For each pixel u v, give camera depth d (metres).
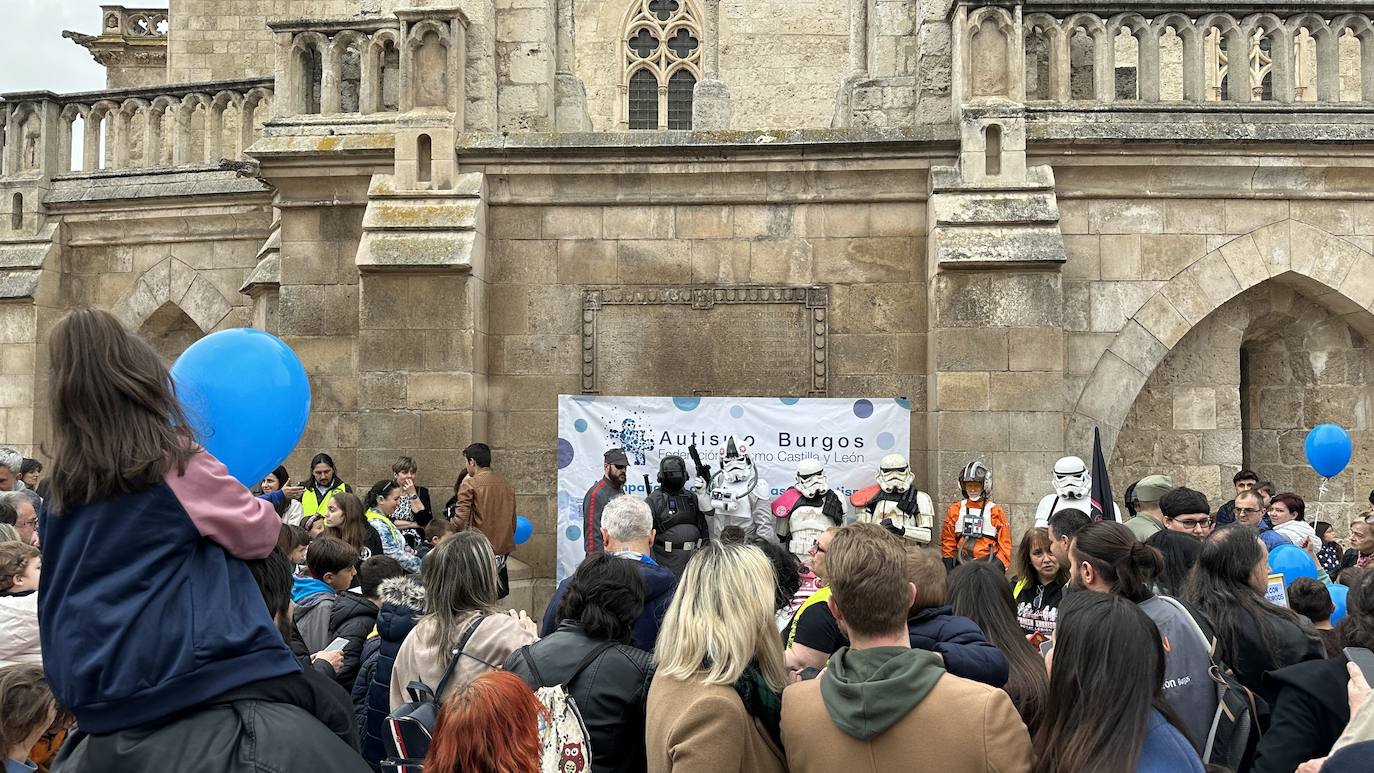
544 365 11.48
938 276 10.61
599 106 23.05
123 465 2.48
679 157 11.29
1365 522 7.96
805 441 10.53
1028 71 11.44
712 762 3.34
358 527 7.56
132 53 26.55
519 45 11.99
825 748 3.24
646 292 11.43
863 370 11.30
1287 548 6.84
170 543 2.52
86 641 2.45
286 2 20.45
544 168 11.39
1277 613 4.84
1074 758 3.04
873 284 11.33
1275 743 3.87
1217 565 4.99
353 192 11.66
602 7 23.20
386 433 10.89
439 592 4.66
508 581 10.52
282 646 2.69
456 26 11.38
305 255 11.70
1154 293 11.07
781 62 22.31
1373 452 11.75
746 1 22.41
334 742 2.64
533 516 11.42
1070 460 8.94
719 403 10.60
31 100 14.98
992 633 4.42
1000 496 10.42
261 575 3.64
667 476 8.91
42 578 2.58
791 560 6.04
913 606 4.13
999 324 10.52
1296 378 12.26
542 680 4.04
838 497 9.70
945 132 10.99
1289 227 11.08
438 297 10.95
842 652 3.41
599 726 3.98
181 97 14.73
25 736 3.56
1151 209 11.12
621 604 4.19
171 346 15.62
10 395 14.45
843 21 22.38
